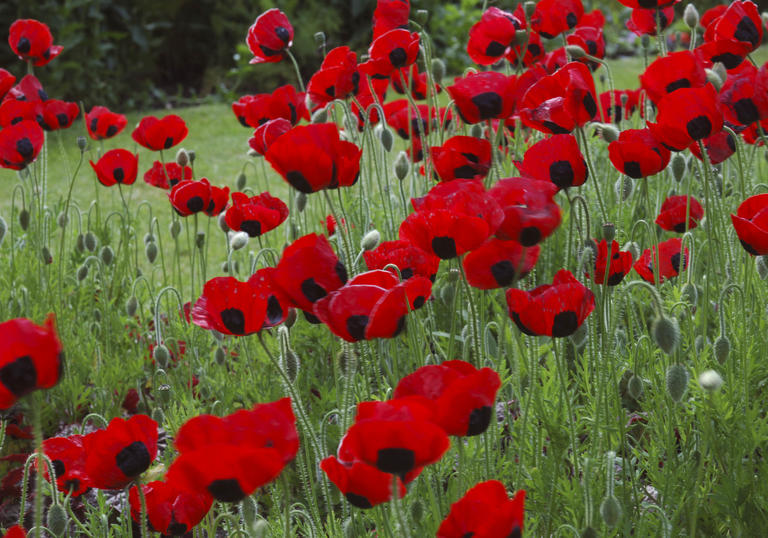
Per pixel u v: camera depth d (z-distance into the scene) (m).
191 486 1.31
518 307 1.70
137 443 1.72
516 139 3.65
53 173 7.21
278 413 1.37
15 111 3.66
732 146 2.50
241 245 2.47
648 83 2.44
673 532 1.97
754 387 2.30
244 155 7.54
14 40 4.00
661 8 3.22
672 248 2.64
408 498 1.92
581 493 1.98
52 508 1.81
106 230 4.19
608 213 3.36
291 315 2.17
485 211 1.64
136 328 3.87
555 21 3.33
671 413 2.16
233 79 11.04
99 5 10.27
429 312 2.63
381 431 1.26
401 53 2.93
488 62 3.04
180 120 3.55
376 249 2.23
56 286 3.97
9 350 1.38
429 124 3.38
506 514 1.43
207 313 1.81
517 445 2.22
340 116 4.30
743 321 2.19
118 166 3.72
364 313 1.57
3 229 3.46
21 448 3.26
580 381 2.42
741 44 2.74
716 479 2.15
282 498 2.63
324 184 1.79
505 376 2.30
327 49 11.09
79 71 9.87
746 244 2.01
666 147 2.25
